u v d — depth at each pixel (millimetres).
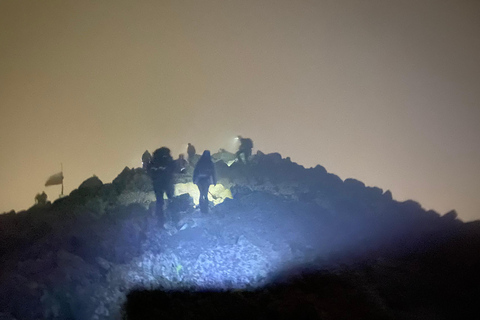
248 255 8875
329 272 8547
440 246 9453
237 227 9656
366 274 8602
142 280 8312
